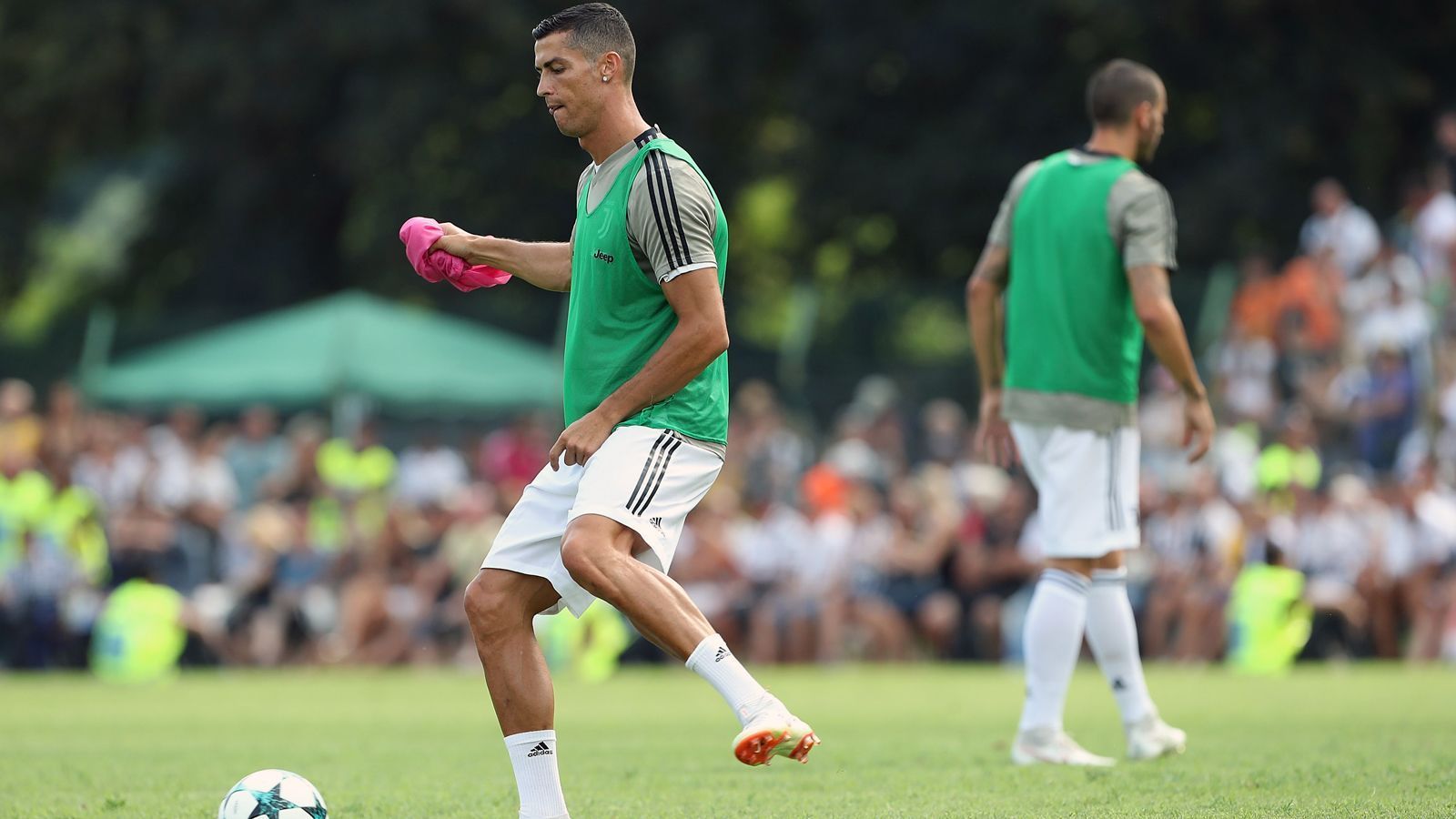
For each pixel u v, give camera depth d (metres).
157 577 56.47
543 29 17.22
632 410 16.64
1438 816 17.36
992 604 55.72
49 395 70.62
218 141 106.50
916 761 24.25
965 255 97.38
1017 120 93.31
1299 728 28.66
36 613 55.41
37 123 107.56
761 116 100.12
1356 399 59.78
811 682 44.91
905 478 63.44
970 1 92.00
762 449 63.38
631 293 16.95
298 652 57.12
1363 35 89.12
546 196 101.81
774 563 57.06
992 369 25.28
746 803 19.59
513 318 74.75
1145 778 21.23
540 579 16.89
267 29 99.50
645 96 96.31
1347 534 53.56
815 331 69.12
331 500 58.78
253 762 25.11
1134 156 24.47
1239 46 88.75
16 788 21.73
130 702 39.59
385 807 19.44
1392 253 59.97
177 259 114.62
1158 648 54.28
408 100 96.50
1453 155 60.78
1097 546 23.39
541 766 16.73
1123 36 89.00
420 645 56.41
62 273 136.75
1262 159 87.62
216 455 60.28
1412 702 35.22
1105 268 23.42
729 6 94.62
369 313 70.25
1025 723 23.72
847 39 93.50
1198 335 64.38
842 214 96.31
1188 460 23.72
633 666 56.69
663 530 16.56
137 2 103.62
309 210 110.31
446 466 65.56
